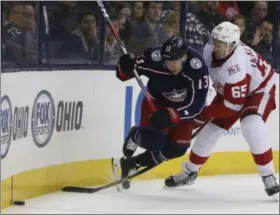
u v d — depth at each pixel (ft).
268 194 41.42
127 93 45.62
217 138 42.78
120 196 41.32
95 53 45.44
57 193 41.24
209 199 41.55
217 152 49.49
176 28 49.34
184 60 37.96
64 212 36.78
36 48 41.68
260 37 52.16
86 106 43.50
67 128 42.27
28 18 40.96
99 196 41.06
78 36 44.52
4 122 36.83
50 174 41.14
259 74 40.50
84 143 43.45
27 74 38.86
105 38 45.93
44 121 40.45
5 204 37.29
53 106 41.19
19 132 38.29
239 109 41.16
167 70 38.83
